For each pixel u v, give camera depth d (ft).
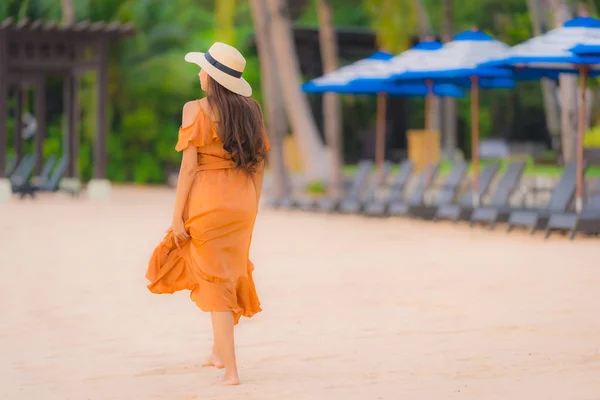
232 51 41.04
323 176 179.42
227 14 202.49
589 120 223.92
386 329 52.60
